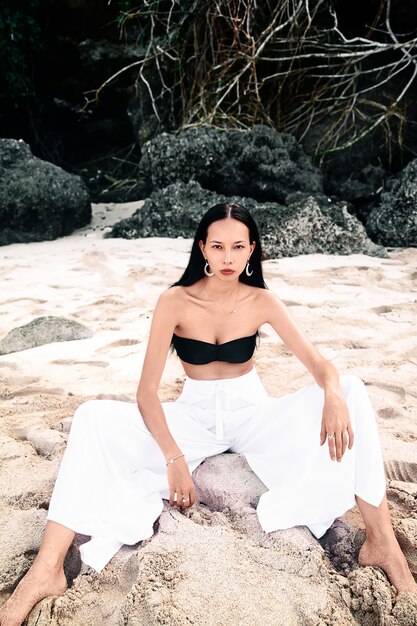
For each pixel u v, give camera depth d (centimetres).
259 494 283
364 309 547
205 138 952
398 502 292
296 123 1076
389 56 1078
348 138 1045
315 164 1032
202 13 1064
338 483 264
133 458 276
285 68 1083
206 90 1066
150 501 272
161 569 243
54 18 1170
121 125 1256
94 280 653
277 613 227
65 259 748
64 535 251
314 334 490
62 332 492
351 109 1002
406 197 816
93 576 249
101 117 1257
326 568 246
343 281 630
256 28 1073
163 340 285
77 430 267
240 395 294
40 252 805
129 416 276
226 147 955
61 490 256
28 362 448
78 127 1272
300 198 882
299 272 660
